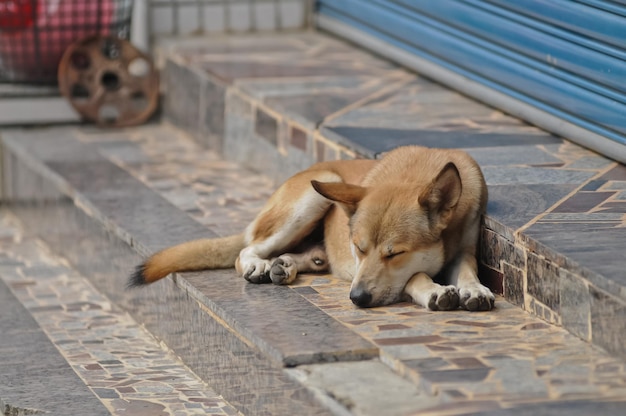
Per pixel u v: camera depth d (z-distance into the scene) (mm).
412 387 4926
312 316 5832
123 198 8570
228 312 5953
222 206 8336
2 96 11070
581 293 5387
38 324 7641
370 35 10922
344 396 4836
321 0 11914
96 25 11211
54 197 9383
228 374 6035
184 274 6730
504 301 6070
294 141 8695
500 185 6793
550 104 8125
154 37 11750
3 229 10344
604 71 7453
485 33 8938
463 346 5301
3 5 10922
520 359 5121
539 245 5711
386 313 5844
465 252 6234
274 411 5391
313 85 9641
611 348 5180
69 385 6406
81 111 11164
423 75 10000
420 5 9891
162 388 6367
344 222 6492
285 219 6652
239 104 9641
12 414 6035
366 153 7500
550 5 8055
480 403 4594
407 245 5863
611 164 7266
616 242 5691
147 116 11406
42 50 11133
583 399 4625
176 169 9562
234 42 11578
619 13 7254
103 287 8352
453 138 7918
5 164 10922
